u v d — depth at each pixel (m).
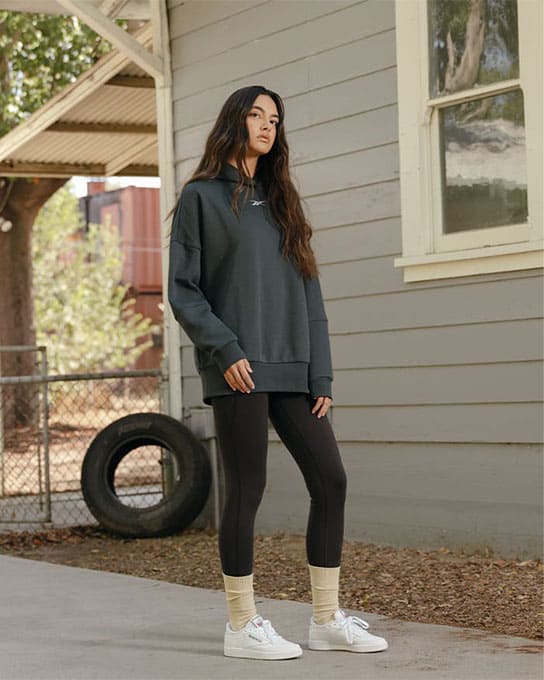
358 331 6.52
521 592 4.92
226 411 3.77
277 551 6.42
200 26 7.51
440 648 3.86
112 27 7.48
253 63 7.16
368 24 6.47
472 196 5.99
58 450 14.97
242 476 3.78
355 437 6.54
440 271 6.05
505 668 3.57
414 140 6.18
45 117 8.98
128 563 6.36
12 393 14.77
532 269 5.64
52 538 7.40
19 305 15.16
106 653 3.91
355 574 5.59
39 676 3.60
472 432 5.95
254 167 3.88
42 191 15.11
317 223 6.75
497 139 5.88
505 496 5.80
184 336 7.65
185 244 3.81
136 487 10.27
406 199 6.21
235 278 3.78
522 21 5.68
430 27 6.16
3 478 10.17
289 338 3.82
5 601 4.99
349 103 6.58
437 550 6.14
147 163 10.73
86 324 23.50
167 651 3.92
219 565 6.09
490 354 5.85
